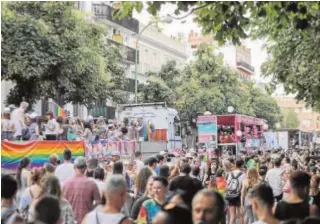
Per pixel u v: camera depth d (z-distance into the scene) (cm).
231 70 5300
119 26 5206
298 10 1042
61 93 3103
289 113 11075
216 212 514
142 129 2773
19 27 2809
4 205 684
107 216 650
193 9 978
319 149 5475
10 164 1517
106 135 2341
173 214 434
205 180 1856
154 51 6044
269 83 2225
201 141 3394
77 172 979
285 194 1427
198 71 5069
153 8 955
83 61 2989
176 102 4872
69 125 2058
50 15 2930
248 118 3803
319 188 1043
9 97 3009
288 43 1952
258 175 1529
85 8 4534
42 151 1595
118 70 3981
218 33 1069
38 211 571
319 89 2152
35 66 2825
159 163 1462
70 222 797
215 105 4922
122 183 659
